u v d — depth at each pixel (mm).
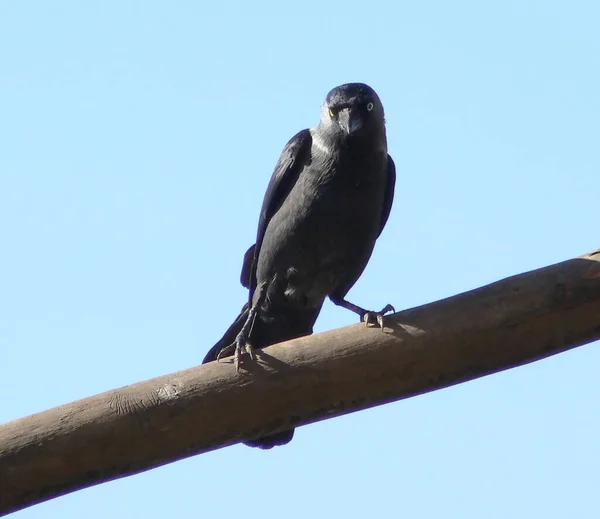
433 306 8594
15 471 7703
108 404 7926
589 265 8594
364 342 8430
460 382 8750
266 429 8461
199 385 8148
